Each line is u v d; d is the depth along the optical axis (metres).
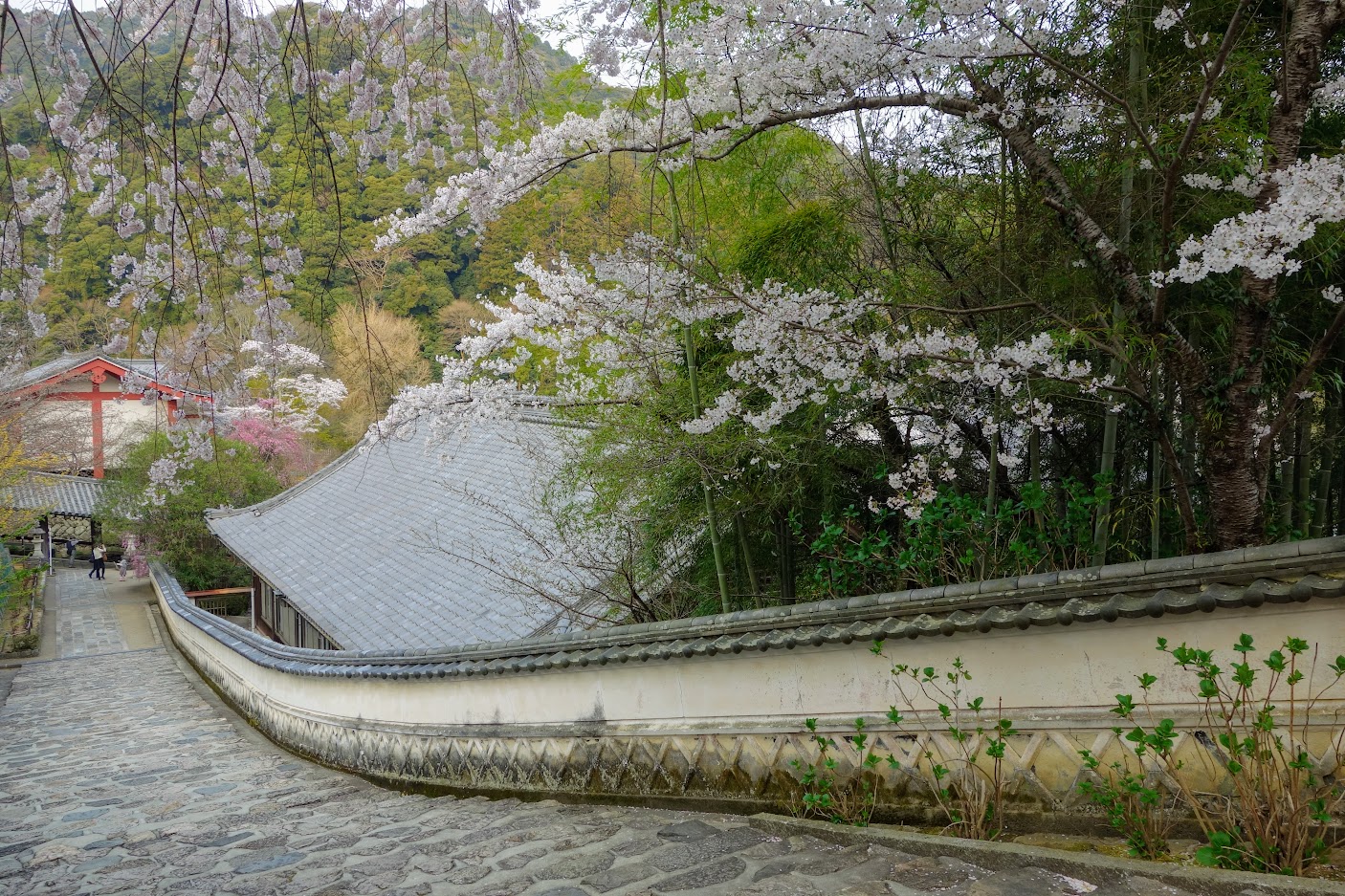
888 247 5.61
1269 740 2.99
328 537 14.78
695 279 4.64
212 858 4.91
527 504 8.73
